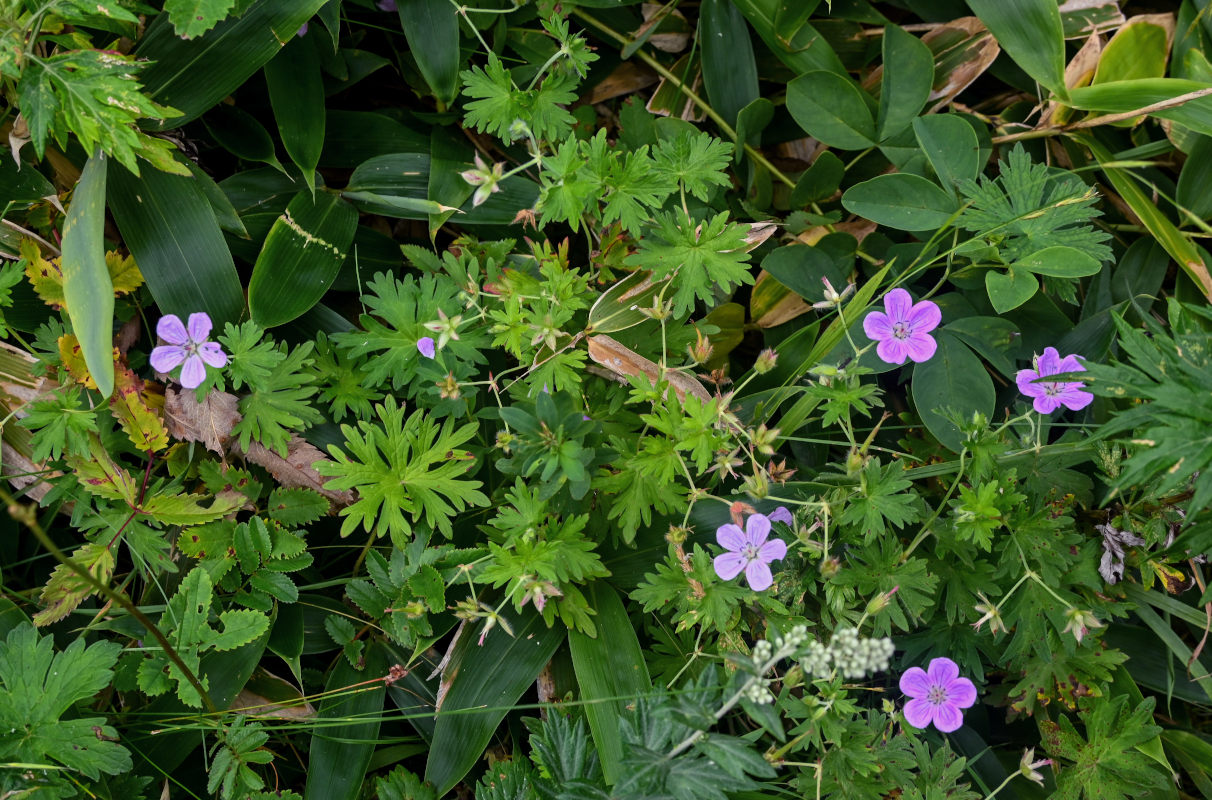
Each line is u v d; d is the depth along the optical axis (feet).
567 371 2.70
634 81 3.12
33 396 2.69
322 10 2.78
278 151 2.92
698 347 2.70
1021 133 3.08
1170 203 3.10
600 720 2.64
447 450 2.67
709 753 2.40
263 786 2.61
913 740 2.65
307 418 2.74
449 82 2.89
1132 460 2.35
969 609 2.71
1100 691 2.70
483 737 2.66
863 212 2.89
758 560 2.60
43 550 2.80
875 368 2.86
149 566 2.74
